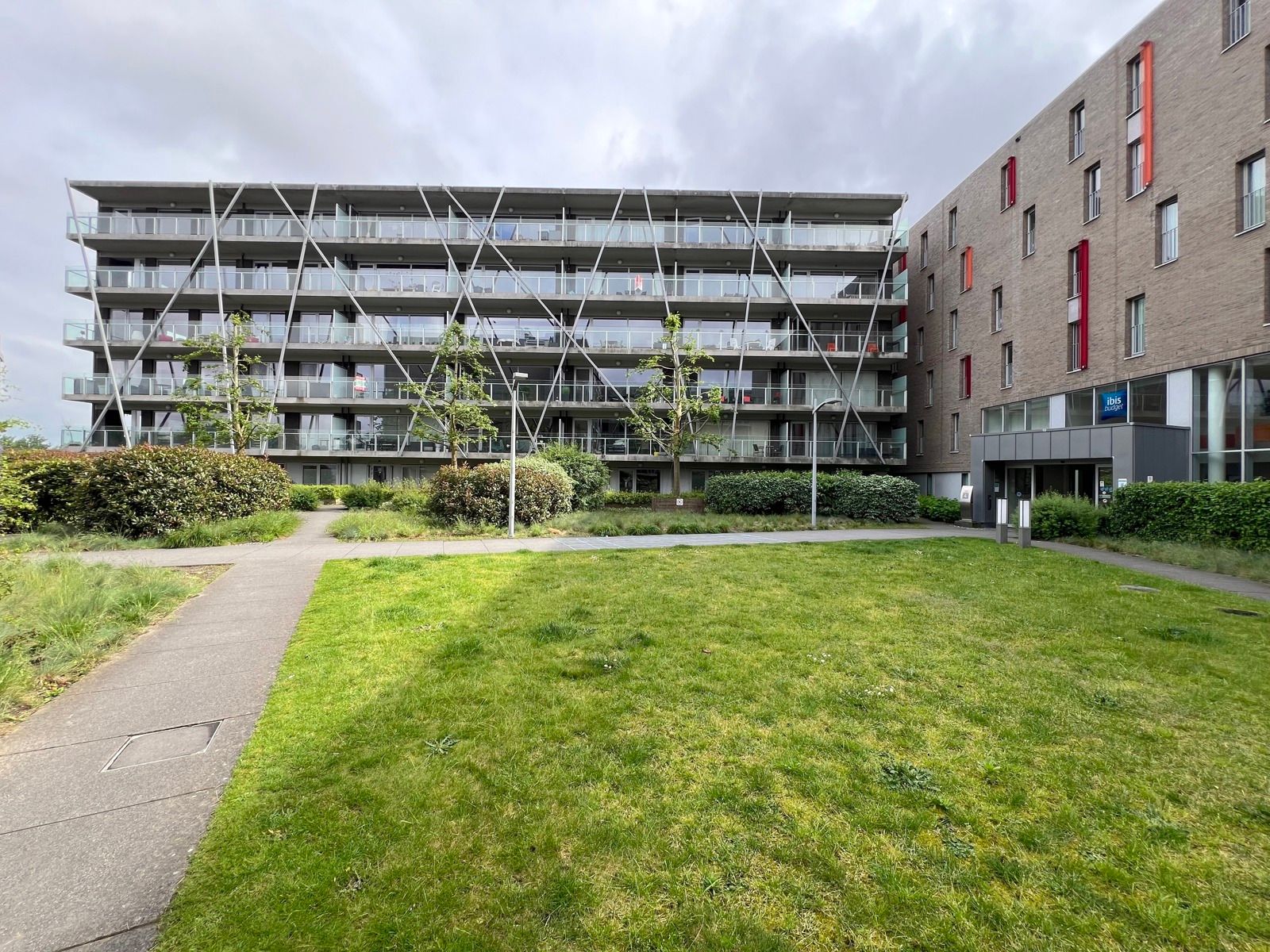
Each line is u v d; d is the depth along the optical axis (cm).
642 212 2998
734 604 646
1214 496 1102
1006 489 2027
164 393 2723
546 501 1546
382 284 2789
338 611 614
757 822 258
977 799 275
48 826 257
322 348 2733
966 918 206
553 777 292
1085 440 1568
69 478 1235
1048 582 777
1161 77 1547
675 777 294
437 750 318
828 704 380
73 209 2786
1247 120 1333
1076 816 262
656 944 194
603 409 2820
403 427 2884
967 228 2422
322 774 294
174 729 353
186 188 2803
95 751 326
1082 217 1825
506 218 2995
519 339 2850
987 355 2289
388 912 205
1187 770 303
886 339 2939
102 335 2662
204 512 1290
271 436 2367
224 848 239
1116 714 369
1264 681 423
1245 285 1334
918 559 961
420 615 597
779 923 204
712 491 2164
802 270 3048
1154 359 1563
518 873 226
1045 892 218
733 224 2911
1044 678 429
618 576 806
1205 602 673
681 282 2822
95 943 193
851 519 1870
